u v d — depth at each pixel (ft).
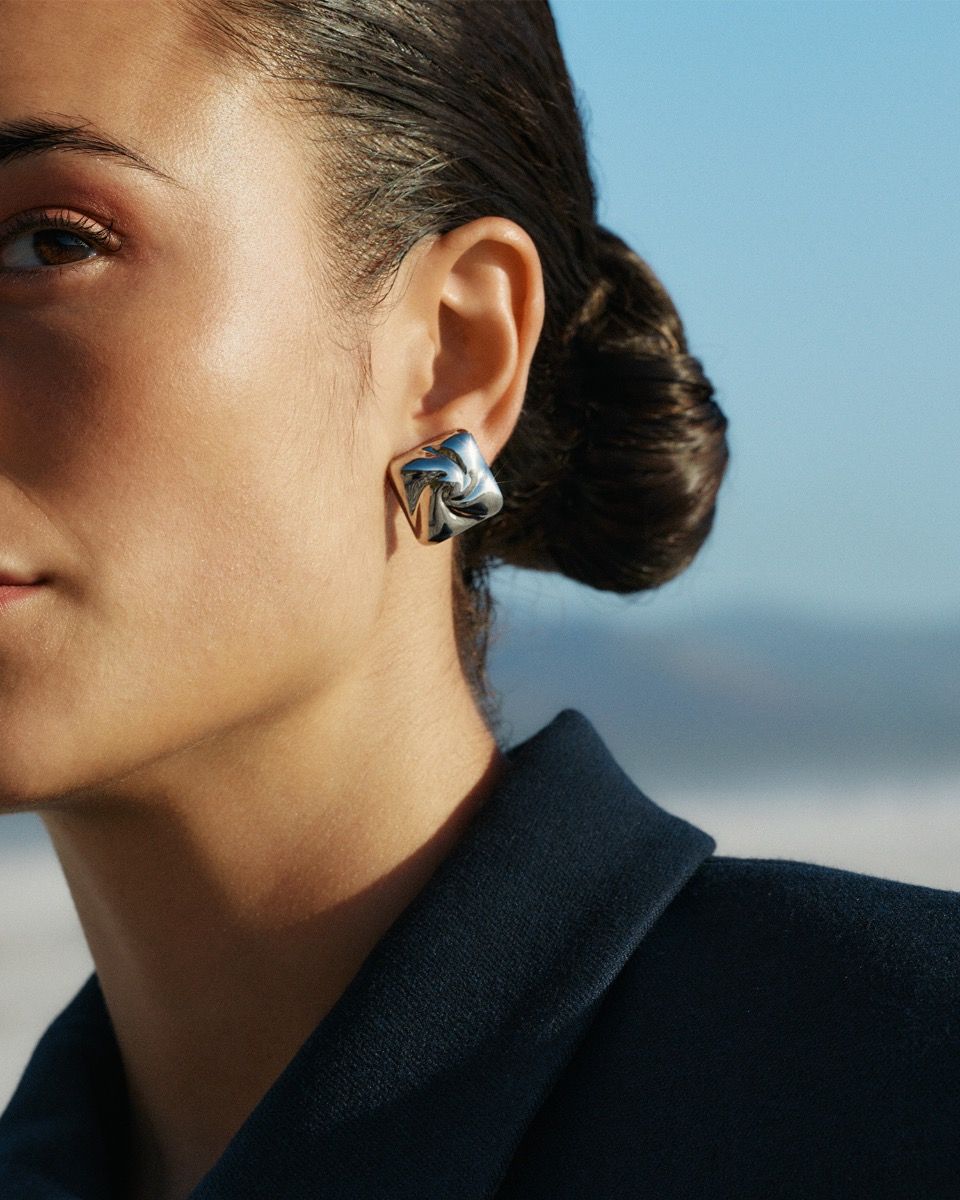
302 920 4.75
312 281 4.54
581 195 5.75
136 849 4.77
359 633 4.64
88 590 4.16
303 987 4.75
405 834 4.84
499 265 5.04
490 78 5.18
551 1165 4.19
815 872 4.61
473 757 5.10
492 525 5.80
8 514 4.11
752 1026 4.20
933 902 4.39
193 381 4.25
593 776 4.92
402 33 4.86
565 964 4.42
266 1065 4.82
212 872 4.75
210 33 4.42
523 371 5.07
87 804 4.63
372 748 4.80
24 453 4.16
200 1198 4.24
